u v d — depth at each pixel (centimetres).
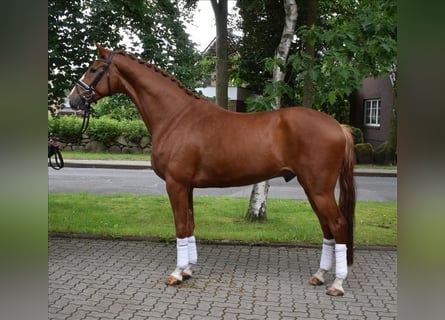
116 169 1466
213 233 588
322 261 421
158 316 346
